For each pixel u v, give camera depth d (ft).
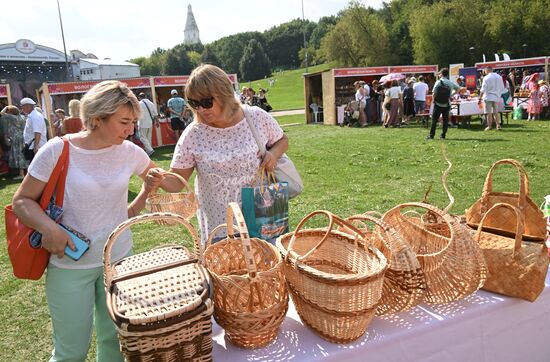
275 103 140.36
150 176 6.60
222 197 7.27
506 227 7.30
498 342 6.04
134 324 3.97
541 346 6.40
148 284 4.67
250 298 4.67
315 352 4.93
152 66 353.10
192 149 7.32
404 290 5.23
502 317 5.97
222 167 7.17
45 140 29.30
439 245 6.36
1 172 33.30
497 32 163.53
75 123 16.15
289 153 34.55
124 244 6.27
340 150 34.37
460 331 5.67
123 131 5.71
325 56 208.85
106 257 4.83
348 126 53.36
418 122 51.11
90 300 6.04
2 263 14.83
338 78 60.18
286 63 378.73
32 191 5.63
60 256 5.56
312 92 63.46
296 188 7.99
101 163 5.92
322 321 4.90
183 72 345.10
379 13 248.11
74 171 5.74
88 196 5.77
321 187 22.70
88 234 5.87
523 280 5.87
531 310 6.17
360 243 5.62
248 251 4.56
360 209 18.48
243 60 327.06
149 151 39.42
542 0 160.56
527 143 31.12
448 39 169.48
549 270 6.91
